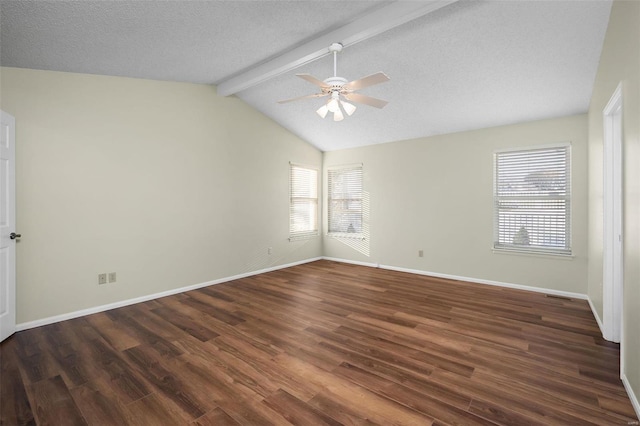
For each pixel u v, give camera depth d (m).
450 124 4.69
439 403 1.91
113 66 3.34
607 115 2.76
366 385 2.10
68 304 3.28
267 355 2.51
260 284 4.66
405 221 5.48
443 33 2.94
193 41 3.03
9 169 2.81
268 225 5.49
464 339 2.80
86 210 3.40
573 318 3.29
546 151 4.23
